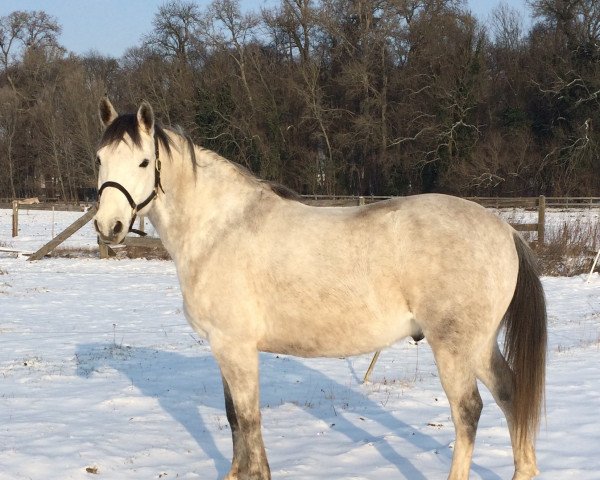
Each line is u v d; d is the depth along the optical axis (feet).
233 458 17.46
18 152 193.88
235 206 16.85
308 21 147.02
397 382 27.04
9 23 218.59
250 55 147.54
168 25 154.51
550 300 47.55
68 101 168.66
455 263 15.07
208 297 16.49
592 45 136.67
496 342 16.48
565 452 18.72
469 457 15.08
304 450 19.65
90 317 43.27
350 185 146.00
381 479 17.34
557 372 27.55
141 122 16.49
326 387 26.81
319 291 15.65
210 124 133.18
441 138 132.57
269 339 16.38
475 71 133.90
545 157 131.44
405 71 141.69
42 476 17.57
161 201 17.19
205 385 27.22
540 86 140.36
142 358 31.89
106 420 22.56
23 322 41.39
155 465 18.72
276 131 141.49
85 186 175.63
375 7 144.36
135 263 69.46
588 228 69.82
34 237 92.68
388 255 15.37
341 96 148.46
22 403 24.44
